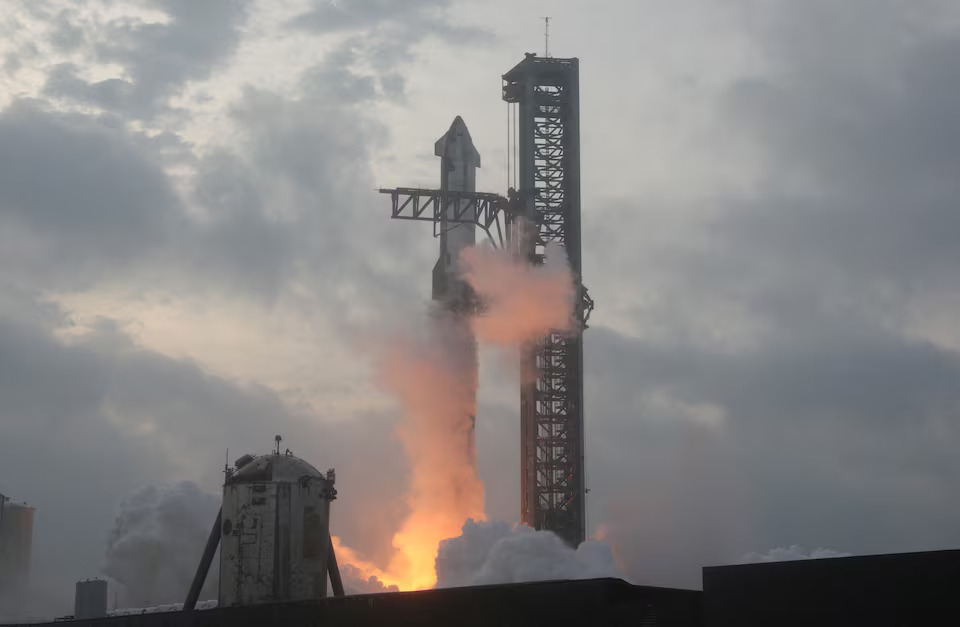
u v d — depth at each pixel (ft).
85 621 358.02
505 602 220.64
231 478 352.69
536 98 533.55
